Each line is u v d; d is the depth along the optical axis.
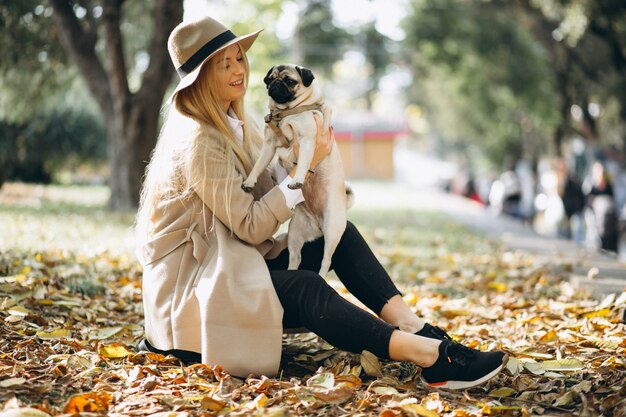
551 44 23.44
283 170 3.35
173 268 3.09
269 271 3.03
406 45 29.27
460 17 26.50
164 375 2.89
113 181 11.02
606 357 3.22
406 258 7.12
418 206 16.12
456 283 5.79
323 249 3.40
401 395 2.70
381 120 38.88
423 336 3.06
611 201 11.32
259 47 19.84
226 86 3.22
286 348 3.54
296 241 3.34
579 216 14.30
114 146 10.98
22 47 11.77
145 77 10.73
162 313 3.08
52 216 8.85
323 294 2.94
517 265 6.80
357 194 21.75
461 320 4.24
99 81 11.00
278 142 3.23
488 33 26.03
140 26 13.66
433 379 2.88
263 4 19.58
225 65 3.19
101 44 13.34
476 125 36.66
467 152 50.25
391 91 54.47
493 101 28.98
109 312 4.18
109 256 5.88
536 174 32.09
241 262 2.99
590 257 7.21
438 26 27.11
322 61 42.03
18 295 4.07
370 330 2.89
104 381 2.85
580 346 3.49
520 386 2.91
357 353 2.98
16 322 3.59
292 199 3.08
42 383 2.74
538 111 25.80
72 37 10.81
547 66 25.67
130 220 9.08
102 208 11.01
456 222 11.79
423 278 5.95
